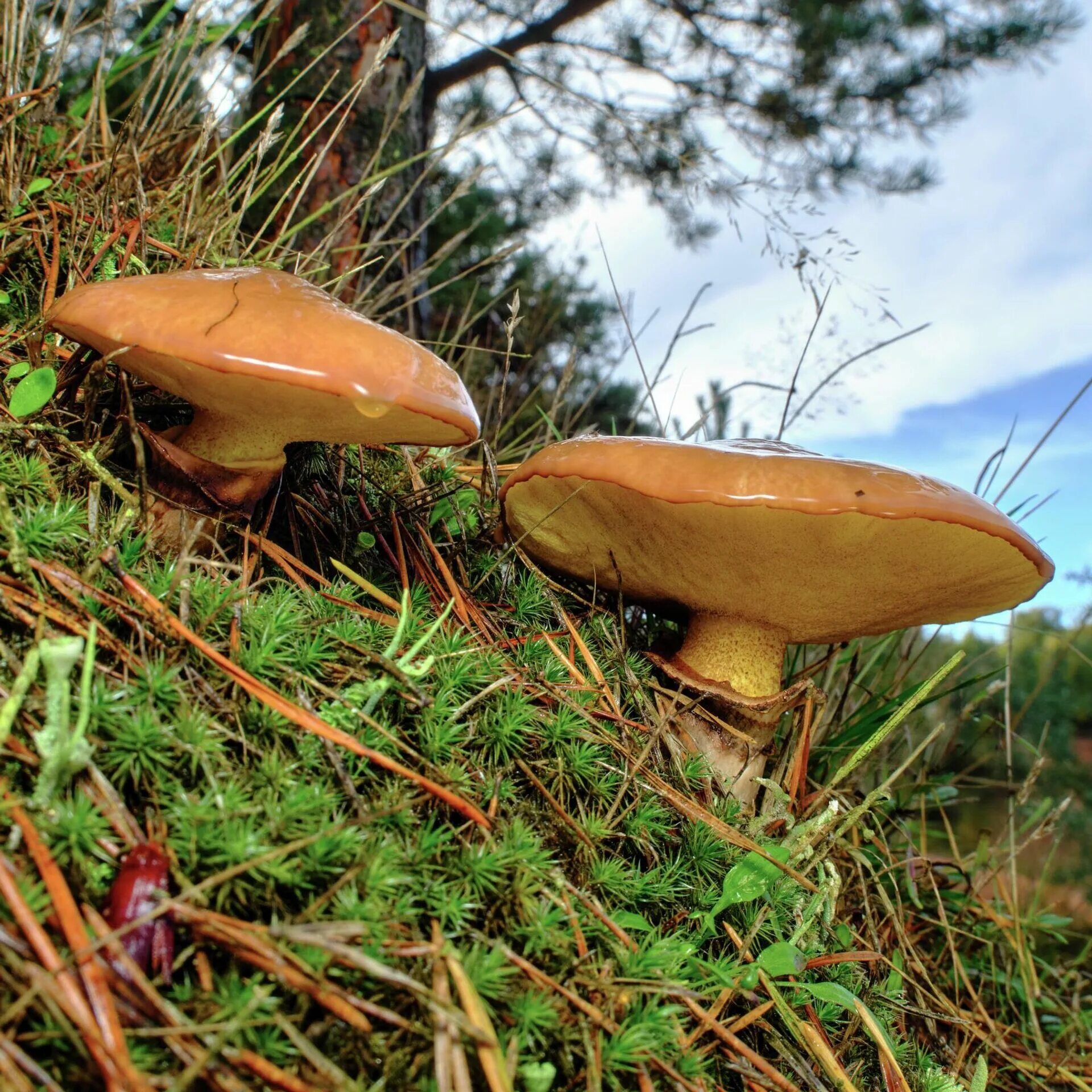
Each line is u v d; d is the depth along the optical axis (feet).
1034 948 0.78
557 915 0.39
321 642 0.44
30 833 0.33
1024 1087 0.60
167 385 0.43
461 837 0.40
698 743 0.55
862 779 0.77
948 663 0.48
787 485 0.43
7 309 0.54
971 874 0.76
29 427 0.45
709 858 0.47
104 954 0.31
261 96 0.99
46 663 0.33
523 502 0.53
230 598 0.42
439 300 1.92
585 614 0.61
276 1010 0.32
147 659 0.39
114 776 0.35
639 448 0.46
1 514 0.40
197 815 0.35
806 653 0.75
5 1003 0.30
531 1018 0.35
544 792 0.45
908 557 0.47
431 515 0.63
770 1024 0.44
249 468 0.47
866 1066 0.47
